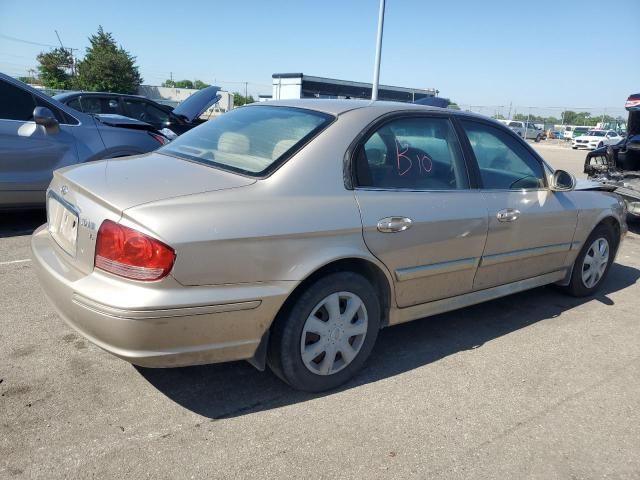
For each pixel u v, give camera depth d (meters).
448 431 2.75
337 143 2.95
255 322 2.60
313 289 2.76
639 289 5.27
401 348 3.65
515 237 3.79
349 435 2.65
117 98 9.79
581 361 3.63
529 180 4.00
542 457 2.61
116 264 2.37
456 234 3.35
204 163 2.96
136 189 2.55
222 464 2.38
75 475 2.25
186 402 2.83
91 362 3.15
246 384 3.04
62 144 5.71
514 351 3.71
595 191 4.70
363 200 2.93
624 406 3.12
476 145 3.68
